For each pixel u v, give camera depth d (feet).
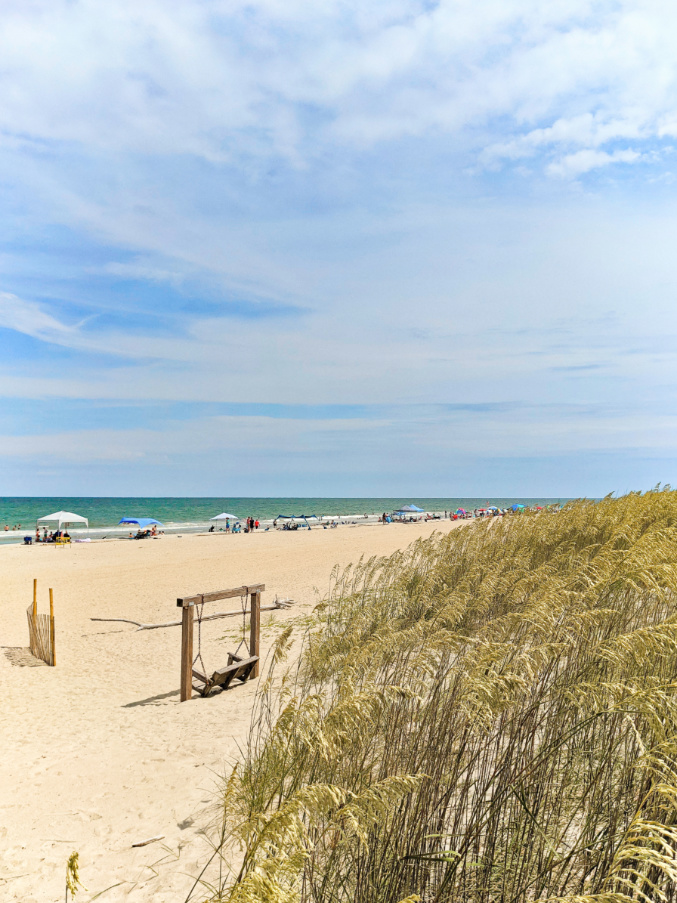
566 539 37.24
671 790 7.55
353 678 13.75
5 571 96.73
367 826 8.75
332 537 149.69
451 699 13.10
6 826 17.87
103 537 189.06
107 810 18.56
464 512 270.26
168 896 13.38
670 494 45.14
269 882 7.42
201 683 34.42
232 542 143.33
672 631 11.85
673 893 8.40
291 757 12.48
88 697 33.35
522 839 10.41
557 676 13.47
